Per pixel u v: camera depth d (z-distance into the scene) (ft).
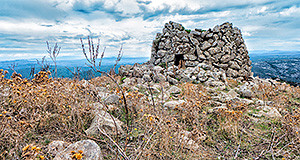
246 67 40.37
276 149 11.99
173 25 41.78
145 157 9.37
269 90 26.30
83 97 14.11
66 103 12.73
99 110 12.84
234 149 12.14
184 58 38.81
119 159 8.91
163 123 10.92
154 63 42.63
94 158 7.99
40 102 11.73
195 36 39.70
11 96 11.00
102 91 19.75
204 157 10.80
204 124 14.69
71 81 16.35
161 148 10.21
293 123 13.48
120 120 13.33
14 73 13.67
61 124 10.77
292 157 11.15
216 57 37.73
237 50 40.11
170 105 17.44
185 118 14.94
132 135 11.45
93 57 6.22
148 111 13.44
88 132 10.91
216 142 12.89
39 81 14.70
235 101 21.01
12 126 8.73
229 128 13.78
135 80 30.48
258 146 12.44
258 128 15.02
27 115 10.21
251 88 26.66
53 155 8.34
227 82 32.76
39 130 10.40
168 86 28.32
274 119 16.57
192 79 31.22
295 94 27.32
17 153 7.92
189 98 18.42
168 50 40.57
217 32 39.04
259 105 20.80
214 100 22.06
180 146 10.79
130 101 14.75
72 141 10.03
